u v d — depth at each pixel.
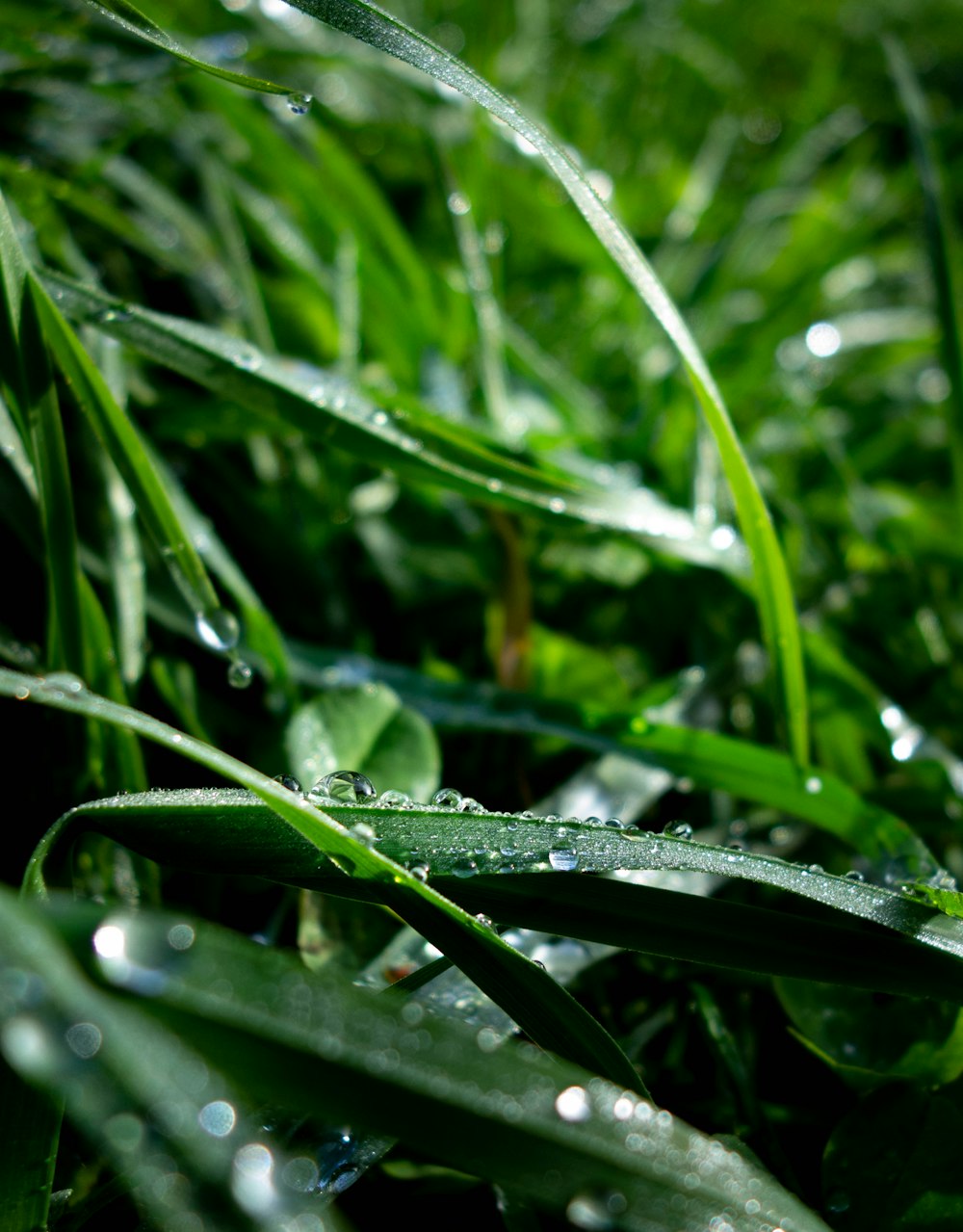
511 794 0.20
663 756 0.19
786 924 0.16
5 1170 0.15
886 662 0.22
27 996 0.14
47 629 0.18
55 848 0.17
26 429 0.17
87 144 0.24
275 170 0.24
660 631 0.22
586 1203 0.15
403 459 0.19
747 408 0.26
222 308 0.23
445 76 0.17
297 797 0.16
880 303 0.34
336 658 0.20
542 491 0.20
